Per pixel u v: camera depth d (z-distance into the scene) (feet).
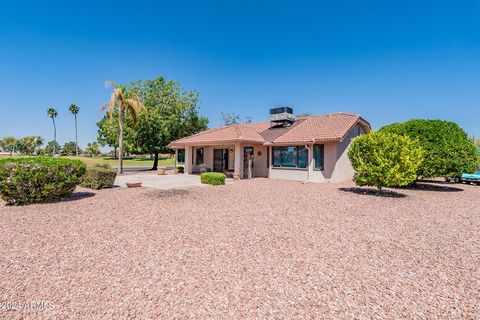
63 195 33.86
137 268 14.20
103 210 28.07
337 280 13.19
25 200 30.73
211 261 15.26
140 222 23.44
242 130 69.82
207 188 46.26
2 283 12.41
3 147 342.64
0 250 16.53
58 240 18.53
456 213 28.68
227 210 28.63
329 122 64.69
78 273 13.53
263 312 10.48
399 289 12.41
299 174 61.16
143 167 127.03
